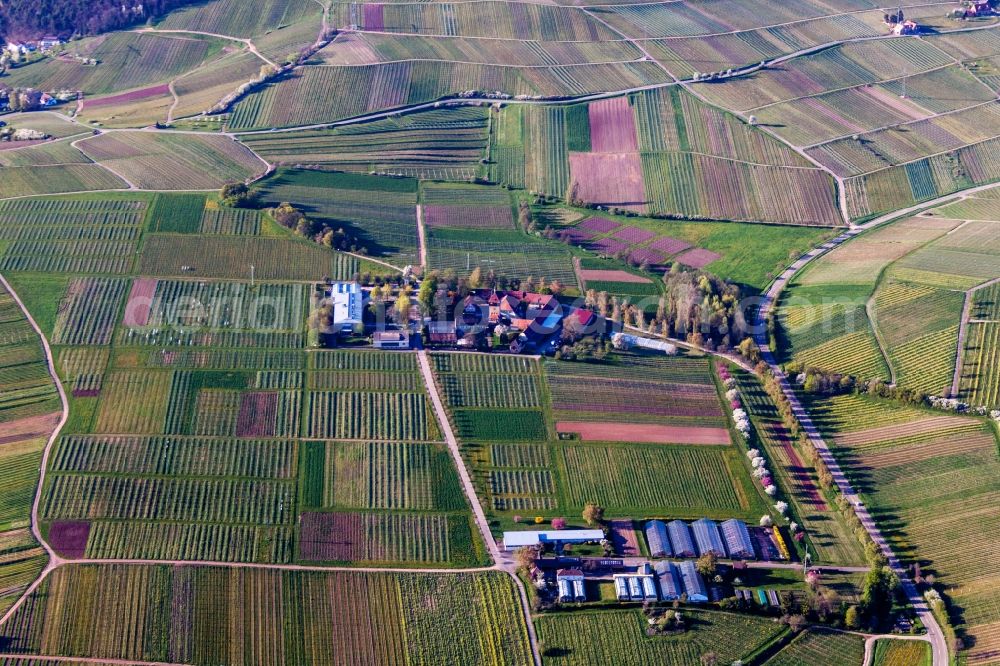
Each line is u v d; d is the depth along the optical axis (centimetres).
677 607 16762
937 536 18150
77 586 16525
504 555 17562
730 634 16388
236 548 17350
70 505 17888
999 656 16025
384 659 15875
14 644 15675
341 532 17788
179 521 17750
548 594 16875
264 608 16450
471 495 18650
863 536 18025
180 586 16662
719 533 18088
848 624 16625
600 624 16425
